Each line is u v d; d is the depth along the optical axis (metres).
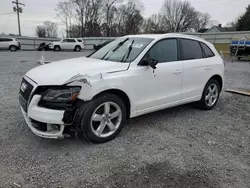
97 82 3.19
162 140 3.61
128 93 3.57
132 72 3.61
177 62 4.32
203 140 3.67
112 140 3.53
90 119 3.20
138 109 3.80
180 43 4.49
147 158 3.06
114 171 2.76
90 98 3.13
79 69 3.33
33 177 2.59
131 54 3.93
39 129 3.13
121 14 61.09
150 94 3.91
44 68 3.57
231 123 4.46
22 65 12.20
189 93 4.61
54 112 2.96
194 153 3.24
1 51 26.36
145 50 3.89
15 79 7.90
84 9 58.72
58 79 3.06
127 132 3.84
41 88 3.07
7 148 3.17
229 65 15.44
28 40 32.28
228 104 5.73
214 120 4.59
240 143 3.62
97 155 3.09
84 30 59.94
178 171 2.81
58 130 3.07
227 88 7.54
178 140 3.63
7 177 2.57
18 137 3.49
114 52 4.24
